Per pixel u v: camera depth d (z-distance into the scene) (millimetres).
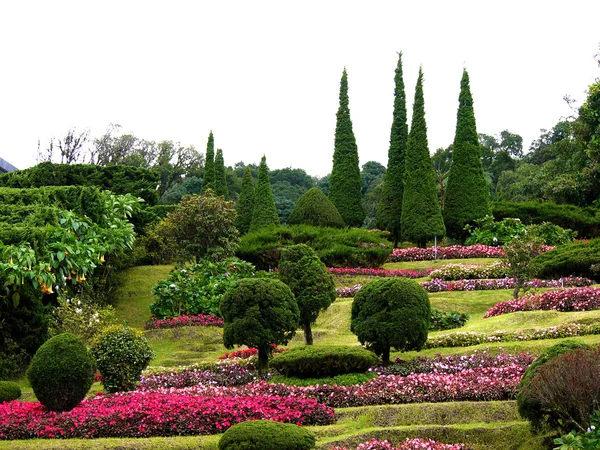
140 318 20766
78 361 10797
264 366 14273
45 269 14688
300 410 10797
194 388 12531
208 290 20891
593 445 7441
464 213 30469
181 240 24297
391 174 32469
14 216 16844
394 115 32969
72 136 47938
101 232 18172
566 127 38656
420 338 13469
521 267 18312
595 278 20672
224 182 42219
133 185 30547
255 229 33031
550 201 35656
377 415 10648
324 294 16391
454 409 10570
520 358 12680
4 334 14625
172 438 9789
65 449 9320
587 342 13078
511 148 63250
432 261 27125
